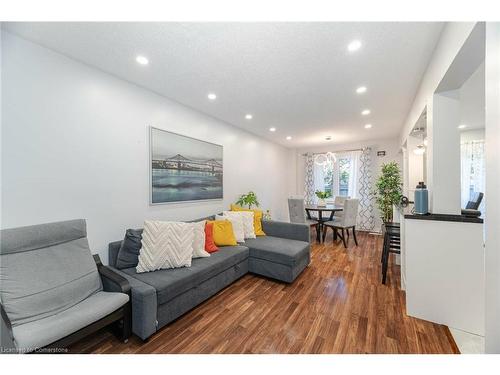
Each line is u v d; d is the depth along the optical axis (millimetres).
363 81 2391
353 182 5602
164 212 2770
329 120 3766
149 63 2045
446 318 1747
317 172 6102
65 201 1909
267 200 5324
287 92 2672
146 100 2568
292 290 2400
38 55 1754
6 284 1328
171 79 2354
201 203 3338
